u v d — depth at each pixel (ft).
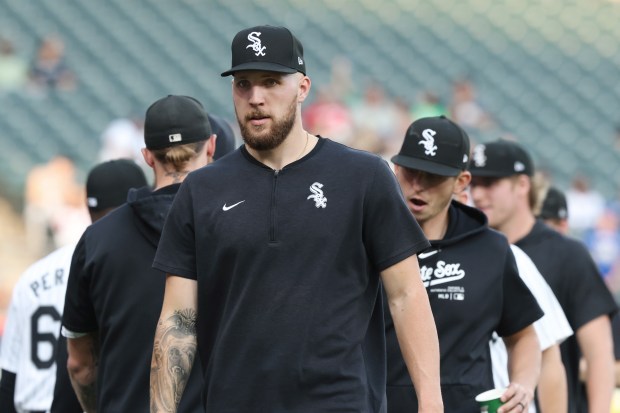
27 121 201.05
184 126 46.62
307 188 37.50
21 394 55.01
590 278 60.90
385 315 47.52
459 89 233.55
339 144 38.81
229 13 251.39
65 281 54.80
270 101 37.42
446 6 271.28
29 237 168.25
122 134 187.83
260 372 36.73
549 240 61.57
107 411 46.65
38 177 168.76
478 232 49.70
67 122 204.33
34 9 234.17
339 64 249.75
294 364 36.52
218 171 38.52
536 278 54.70
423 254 49.14
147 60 231.09
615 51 271.08
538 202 62.49
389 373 47.52
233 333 37.22
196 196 38.37
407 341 37.81
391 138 205.67
